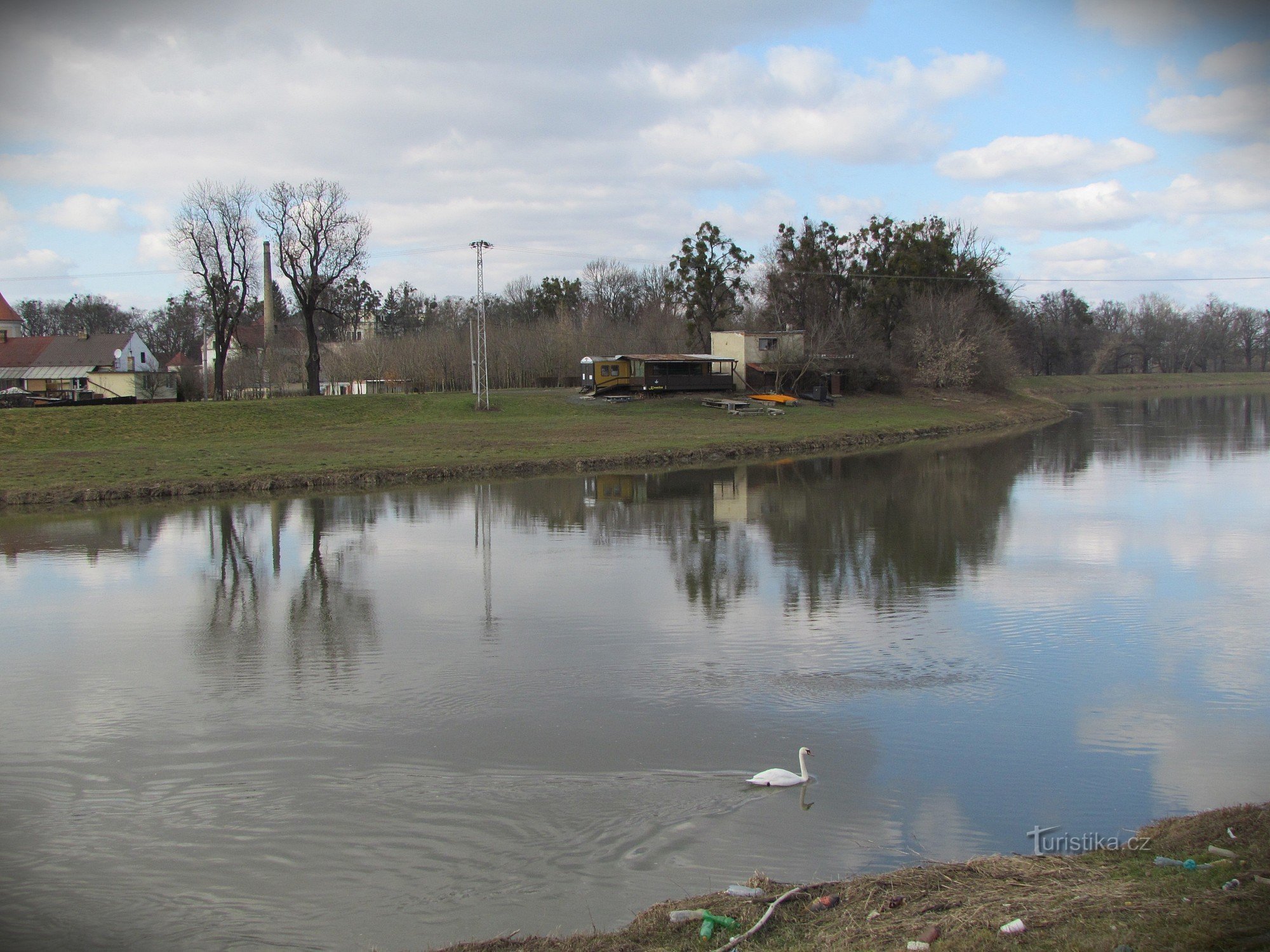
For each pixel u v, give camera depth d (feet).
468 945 26.02
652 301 396.78
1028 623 60.80
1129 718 44.73
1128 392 383.04
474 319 332.39
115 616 65.46
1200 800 36.22
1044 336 407.03
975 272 291.99
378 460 145.48
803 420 212.02
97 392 269.03
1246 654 54.24
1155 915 23.86
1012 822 34.50
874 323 273.13
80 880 31.50
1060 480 128.77
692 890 29.99
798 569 77.30
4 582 76.13
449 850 32.86
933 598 67.36
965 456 161.89
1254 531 91.50
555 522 100.94
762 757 40.52
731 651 55.47
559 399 225.76
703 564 79.51
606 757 40.60
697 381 237.66
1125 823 34.27
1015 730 43.29
